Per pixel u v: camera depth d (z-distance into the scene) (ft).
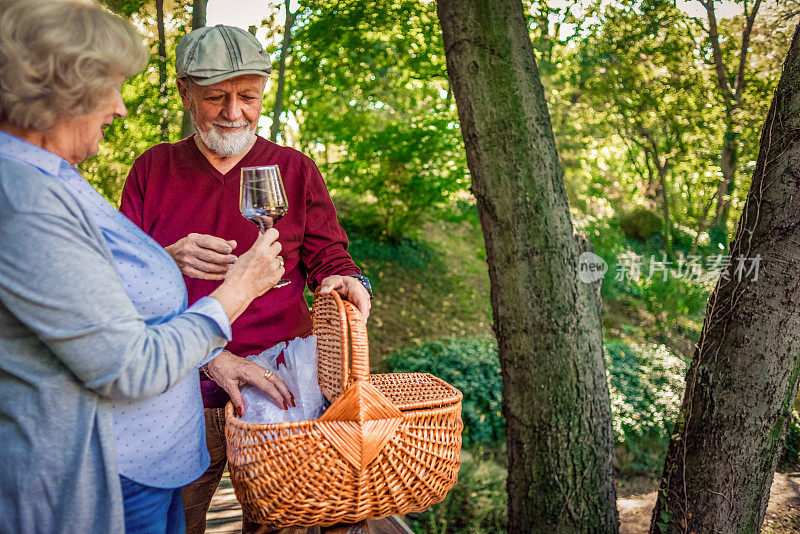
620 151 30.53
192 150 5.60
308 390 4.57
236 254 5.56
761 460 8.35
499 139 8.77
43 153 3.13
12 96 2.97
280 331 5.55
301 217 5.77
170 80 21.03
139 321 3.11
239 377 4.59
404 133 28.07
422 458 3.84
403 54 25.93
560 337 9.09
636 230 29.50
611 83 26.50
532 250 8.93
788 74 7.92
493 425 20.67
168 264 3.74
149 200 5.52
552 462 9.30
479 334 27.68
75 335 2.85
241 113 5.16
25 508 3.10
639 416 21.75
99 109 3.20
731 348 8.34
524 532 9.59
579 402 9.25
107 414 3.22
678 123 27.55
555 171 9.07
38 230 2.81
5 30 2.91
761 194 8.09
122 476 3.48
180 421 3.85
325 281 4.72
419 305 29.25
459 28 8.76
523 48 8.88
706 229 29.66
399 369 23.93
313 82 25.66
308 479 3.63
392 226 32.81
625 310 28.99
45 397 3.04
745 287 8.20
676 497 8.87
